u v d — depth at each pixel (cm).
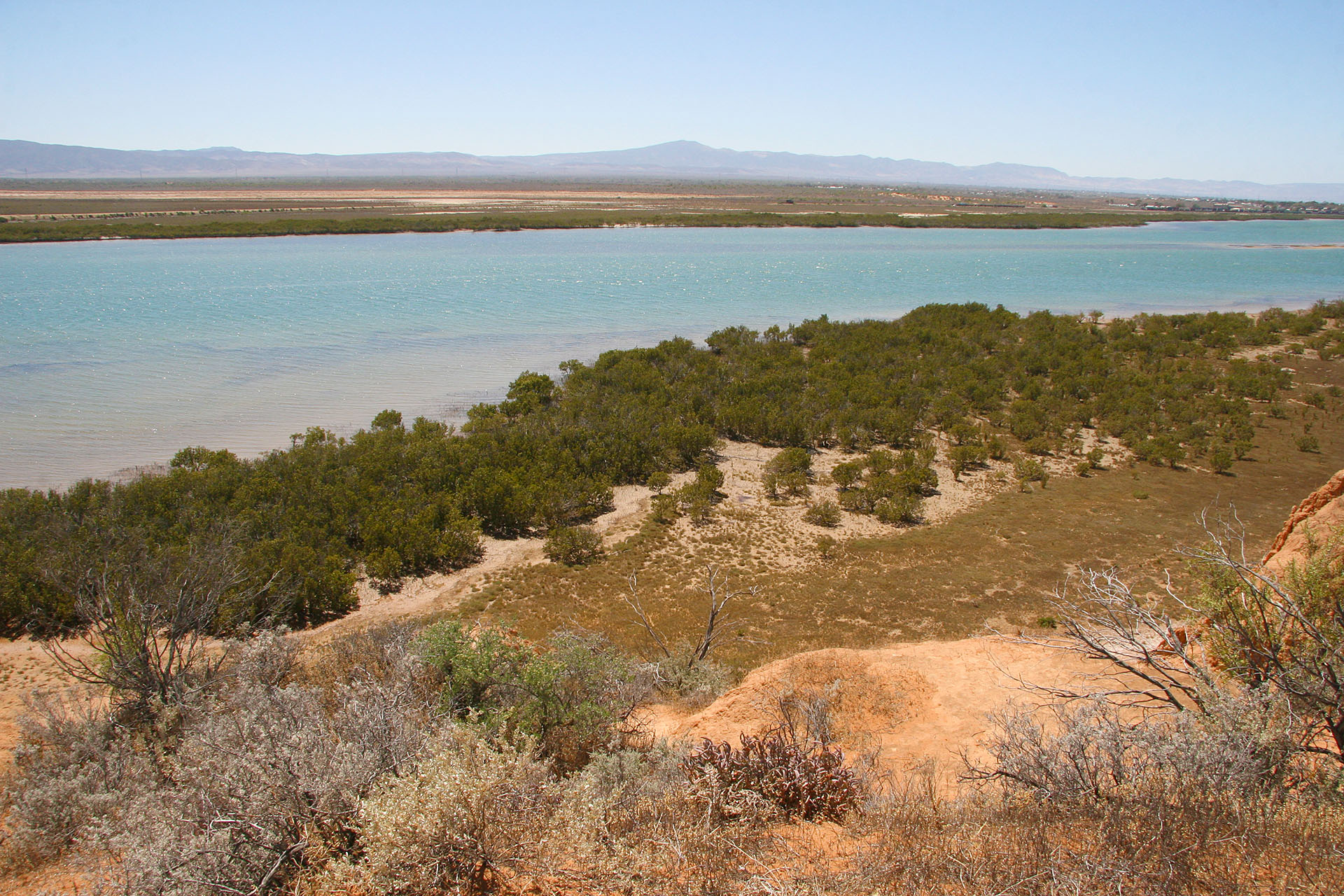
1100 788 498
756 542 2078
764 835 539
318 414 3062
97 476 2355
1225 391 3594
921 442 2952
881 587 1800
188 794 513
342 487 2144
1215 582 616
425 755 561
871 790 623
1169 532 2116
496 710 812
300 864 478
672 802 579
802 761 616
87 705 1038
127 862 475
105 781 718
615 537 2128
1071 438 2878
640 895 439
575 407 3061
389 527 1962
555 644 1040
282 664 970
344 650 1049
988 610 1673
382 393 3378
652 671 1121
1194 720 530
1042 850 430
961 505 2361
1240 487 2480
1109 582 673
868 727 839
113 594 1024
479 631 1006
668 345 4172
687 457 2761
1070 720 562
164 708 887
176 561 1386
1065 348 4266
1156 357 4178
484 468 2336
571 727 848
